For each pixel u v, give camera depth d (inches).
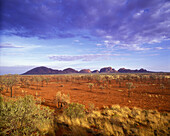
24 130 159.0
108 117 324.8
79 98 812.6
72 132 202.8
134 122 287.6
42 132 180.2
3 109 159.0
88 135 207.8
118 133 215.6
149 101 722.2
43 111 218.1
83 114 318.7
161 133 221.9
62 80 3029.0
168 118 327.3
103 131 218.5
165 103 659.4
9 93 877.2
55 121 261.0
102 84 1957.4
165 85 1604.3
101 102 686.5
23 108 171.8
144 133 216.8
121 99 789.9
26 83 1633.9
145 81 2223.2
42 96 840.3
